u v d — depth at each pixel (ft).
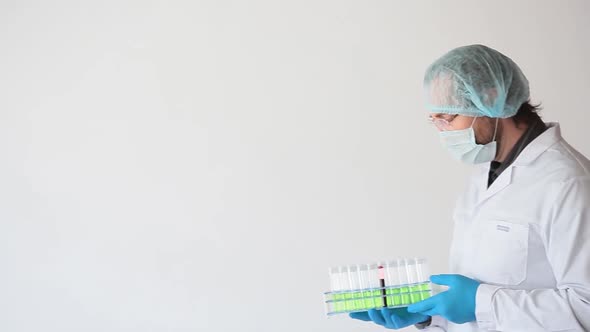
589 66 10.10
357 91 9.64
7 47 9.36
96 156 9.23
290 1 9.76
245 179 9.32
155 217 9.15
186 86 9.46
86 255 9.00
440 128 5.30
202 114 9.41
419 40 9.85
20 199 9.04
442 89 5.10
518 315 4.56
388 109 9.65
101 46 9.48
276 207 9.30
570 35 10.15
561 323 4.42
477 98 4.91
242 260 9.16
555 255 4.64
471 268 5.28
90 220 9.08
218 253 9.14
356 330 9.16
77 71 9.40
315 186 9.39
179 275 9.05
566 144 5.12
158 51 9.51
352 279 5.54
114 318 8.90
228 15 9.66
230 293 9.08
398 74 9.74
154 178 9.23
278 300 9.12
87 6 9.55
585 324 4.36
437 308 4.88
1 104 9.24
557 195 4.66
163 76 9.46
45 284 8.89
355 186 9.45
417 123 9.66
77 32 9.48
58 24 9.47
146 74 9.45
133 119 9.35
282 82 9.57
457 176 9.61
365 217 9.39
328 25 9.76
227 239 9.18
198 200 9.23
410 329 9.21
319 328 9.12
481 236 5.24
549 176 4.82
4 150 9.14
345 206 9.39
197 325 8.98
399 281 5.47
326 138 9.50
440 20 9.94
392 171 9.53
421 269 5.51
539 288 4.90
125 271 9.00
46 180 9.12
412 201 9.50
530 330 4.52
